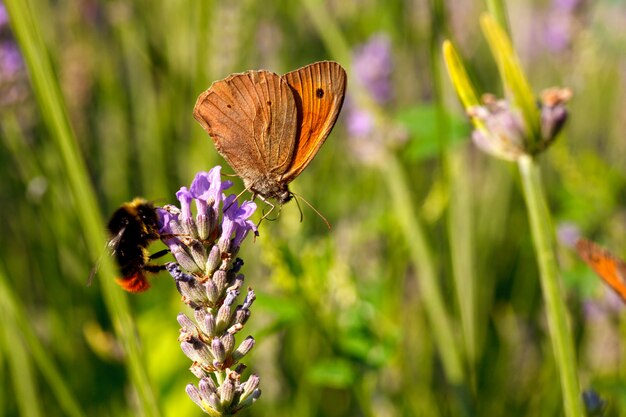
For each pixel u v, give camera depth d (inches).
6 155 16.6
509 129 11.5
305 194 17.0
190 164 15.5
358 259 16.5
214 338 10.1
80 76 17.5
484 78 19.6
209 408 10.0
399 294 16.0
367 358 13.6
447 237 14.0
